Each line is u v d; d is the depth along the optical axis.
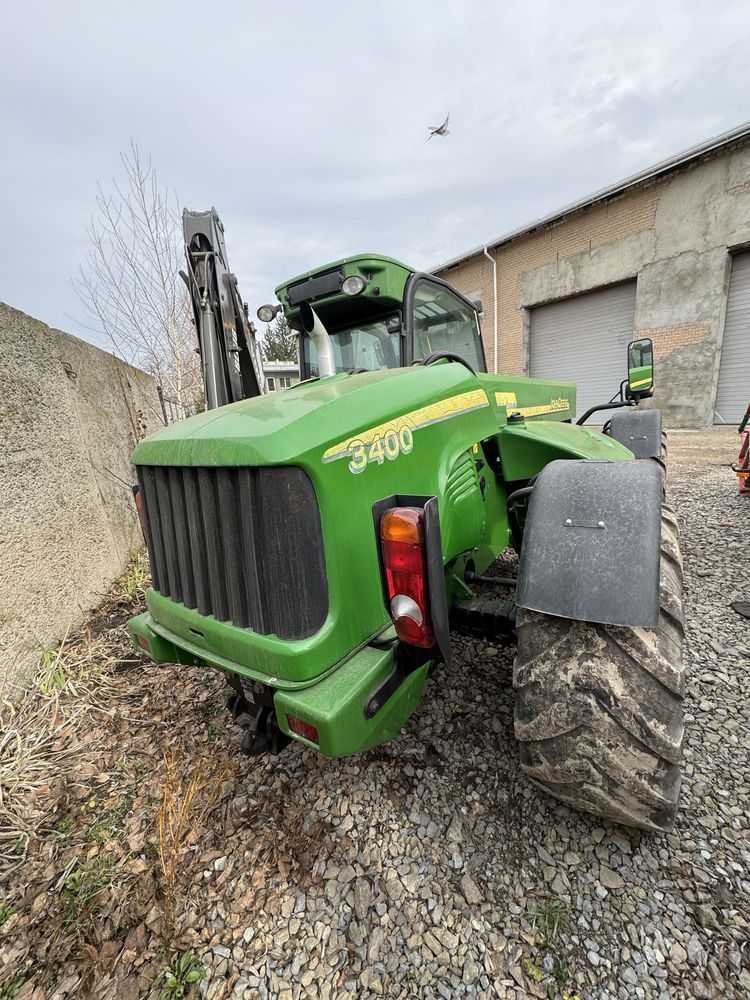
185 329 6.72
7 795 1.80
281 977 1.20
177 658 1.76
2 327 2.65
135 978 1.22
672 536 1.67
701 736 1.78
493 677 2.24
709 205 9.43
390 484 1.43
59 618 2.88
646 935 1.20
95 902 1.42
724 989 1.09
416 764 1.79
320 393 1.49
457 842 1.48
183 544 1.53
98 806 1.77
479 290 13.96
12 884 1.50
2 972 1.26
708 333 9.81
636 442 3.39
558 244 11.88
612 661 1.24
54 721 2.21
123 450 4.46
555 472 1.47
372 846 1.50
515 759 1.77
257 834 1.59
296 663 1.24
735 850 1.38
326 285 2.27
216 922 1.34
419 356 2.55
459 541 1.75
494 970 1.17
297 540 1.24
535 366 13.29
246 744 1.72
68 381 3.44
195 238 2.99
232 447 1.27
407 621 1.22
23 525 2.62
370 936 1.27
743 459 4.37
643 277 10.52
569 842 1.45
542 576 1.31
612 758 1.22
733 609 2.66
